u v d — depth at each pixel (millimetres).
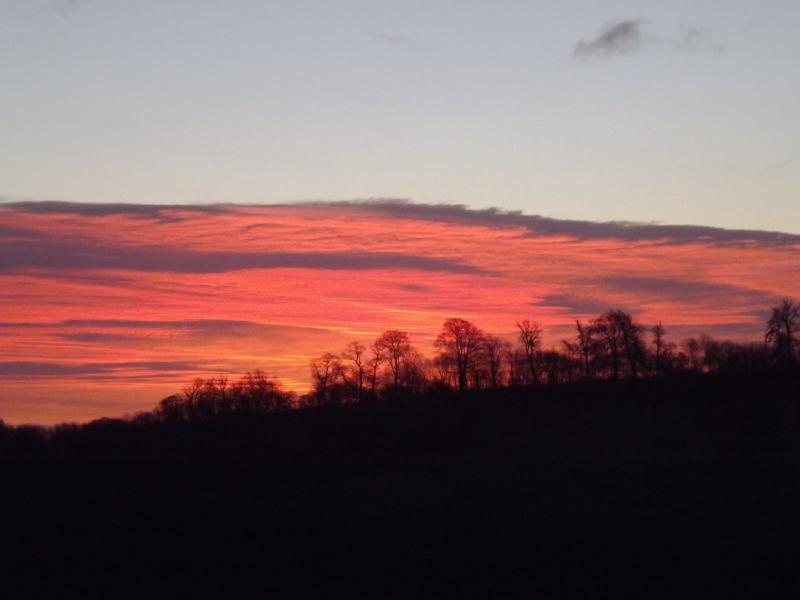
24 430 77250
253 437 76375
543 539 44562
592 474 59875
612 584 38656
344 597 37719
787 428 69000
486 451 70312
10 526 48188
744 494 52906
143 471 61938
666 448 67625
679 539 44188
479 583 39094
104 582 39688
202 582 39562
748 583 38375
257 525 48031
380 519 48719
